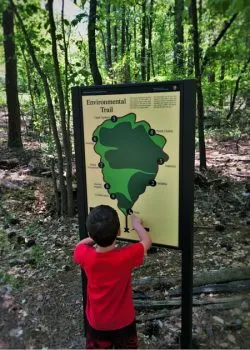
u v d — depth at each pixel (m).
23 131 11.30
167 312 3.32
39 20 4.89
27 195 6.11
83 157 2.73
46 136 8.92
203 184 6.77
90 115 2.64
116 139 2.59
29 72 9.43
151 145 2.48
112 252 2.31
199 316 3.27
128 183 2.62
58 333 3.17
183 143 2.38
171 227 2.55
